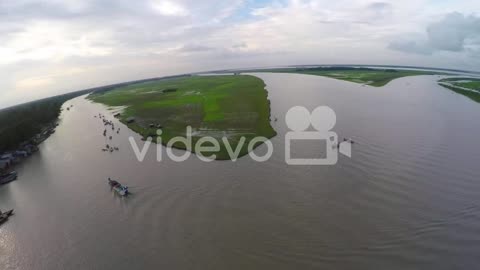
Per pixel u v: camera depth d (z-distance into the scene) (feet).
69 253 125.49
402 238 118.93
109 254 122.01
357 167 181.47
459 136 229.86
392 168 178.40
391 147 210.59
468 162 182.70
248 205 146.82
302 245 117.80
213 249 118.93
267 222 133.08
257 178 173.99
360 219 131.54
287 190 158.81
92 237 134.00
